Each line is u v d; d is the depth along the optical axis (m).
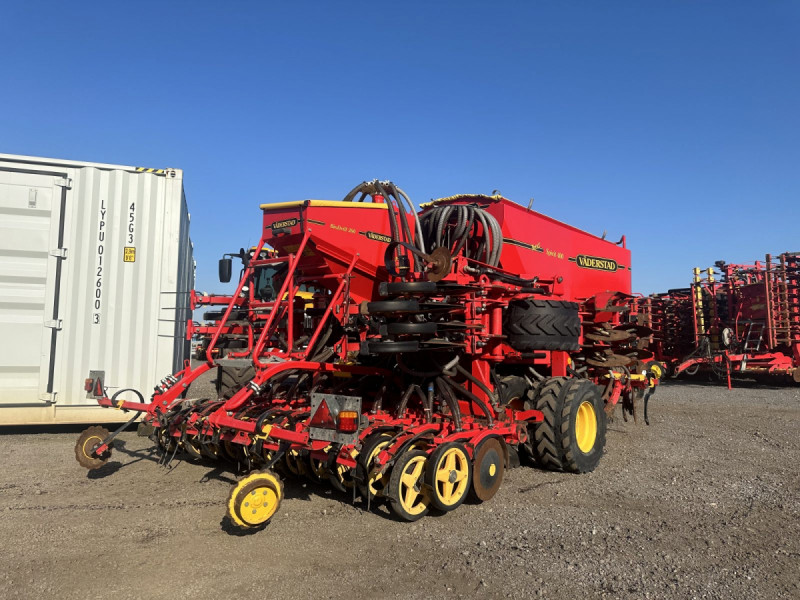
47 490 5.28
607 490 5.58
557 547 4.04
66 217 8.09
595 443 6.45
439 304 5.35
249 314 6.33
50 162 8.10
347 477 4.84
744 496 5.36
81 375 7.97
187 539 4.10
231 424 4.75
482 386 5.80
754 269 17.48
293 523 4.48
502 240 6.72
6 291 7.79
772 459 6.96
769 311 16.73
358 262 5.86
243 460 5.75
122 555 3.79
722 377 19.39
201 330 7.36
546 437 6.19
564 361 6.88
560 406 6.21
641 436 8.52
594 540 4.18
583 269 8.73
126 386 8.15
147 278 8.34
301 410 5.41
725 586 3.44
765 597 3.30
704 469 6.45
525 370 7.02
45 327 7.89
